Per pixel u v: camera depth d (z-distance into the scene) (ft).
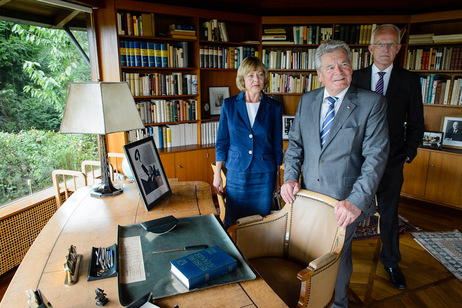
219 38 13.35
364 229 10.81
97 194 6.23
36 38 9.59
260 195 7.27
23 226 8.56
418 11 13.64
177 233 4.60
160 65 12.00
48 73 10.11
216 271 3.53
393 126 7.30
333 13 14.34
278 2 14.11
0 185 8.73
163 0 12.23
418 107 7.27
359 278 8.02
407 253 9.27
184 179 12.91
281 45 13.97
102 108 5.63
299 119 6.08
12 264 8.28
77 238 4.52
